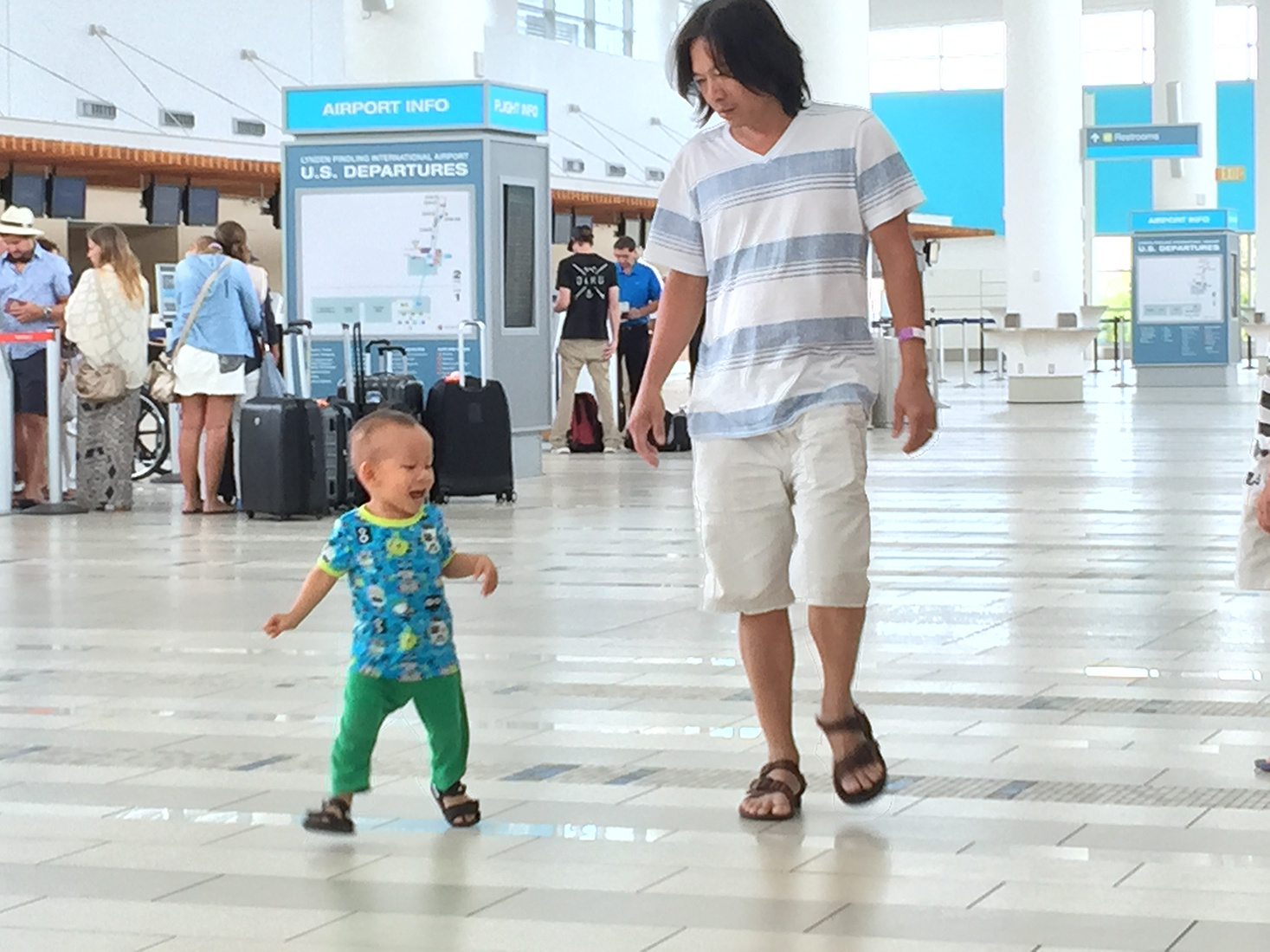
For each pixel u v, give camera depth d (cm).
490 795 442
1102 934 332
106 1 2295
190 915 351
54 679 604
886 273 418
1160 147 2989
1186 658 622
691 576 848
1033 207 2706
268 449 1159
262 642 677
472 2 1792
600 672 607
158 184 2112
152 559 949
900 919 342
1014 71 2708
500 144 1360
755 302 416
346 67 1789
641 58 3550
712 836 404
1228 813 418
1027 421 2188
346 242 1364
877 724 519
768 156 418
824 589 408
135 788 454
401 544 404
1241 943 326
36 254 1270
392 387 1207
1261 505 438
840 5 1756
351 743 407
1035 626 694
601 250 2981
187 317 1180
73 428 1470
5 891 368
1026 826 409
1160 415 2262
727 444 418
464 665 621
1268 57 4194
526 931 338
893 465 1517
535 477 1455
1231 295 3170
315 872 379
